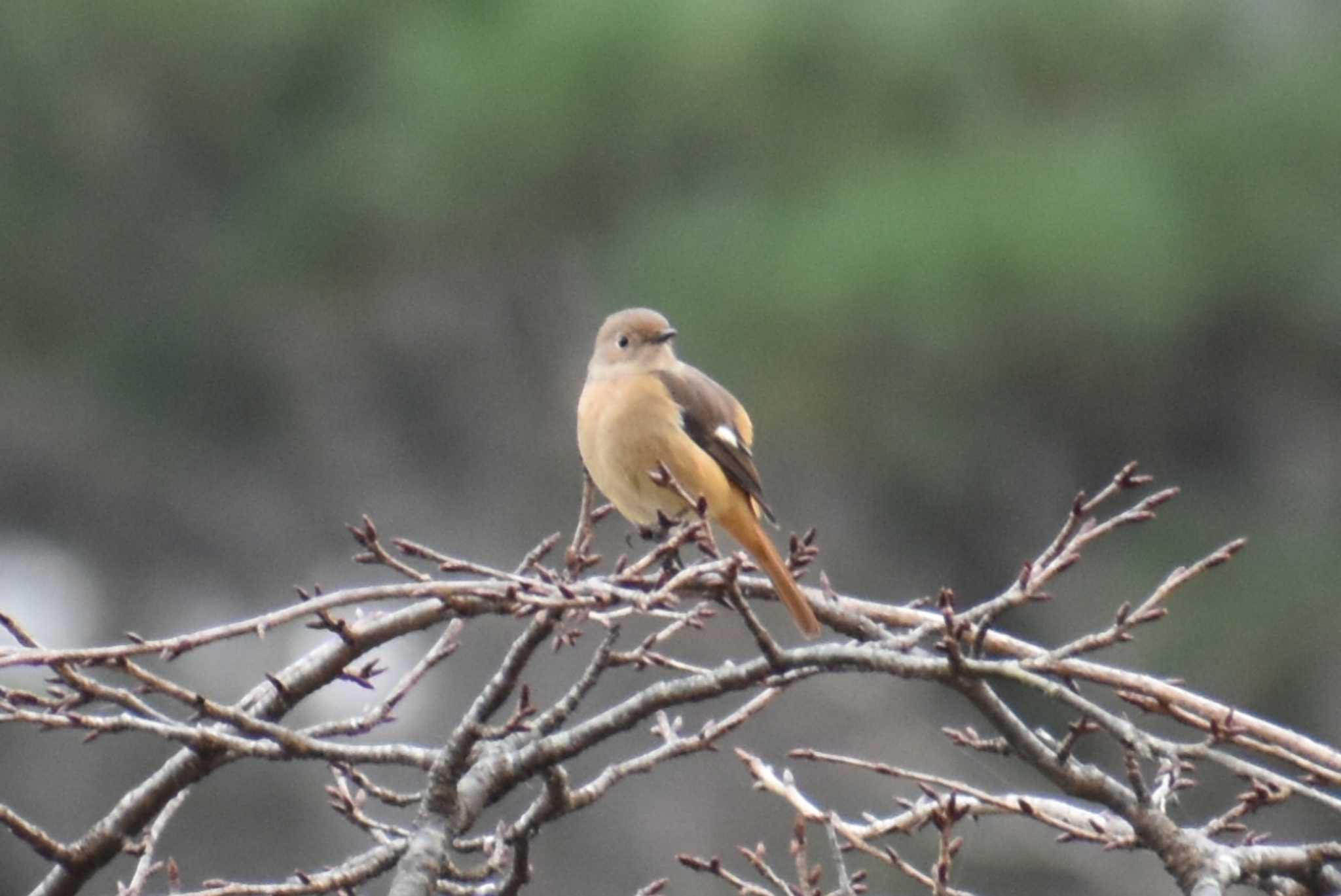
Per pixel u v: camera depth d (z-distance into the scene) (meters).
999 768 15.86
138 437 19.73
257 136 18.03
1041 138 15.51
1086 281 14.66
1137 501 16.70
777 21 15.56
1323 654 16.06
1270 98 15.71
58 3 17.42
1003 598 5.01
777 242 15.29
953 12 15.60
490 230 17.03
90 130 18.12
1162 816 5.04
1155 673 16.25
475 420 18.83
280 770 17.83
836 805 16.06
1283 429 16.70
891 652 5.08
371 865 5.55
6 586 20.16
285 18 17.14
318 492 19.52
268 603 19.84
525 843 5.68
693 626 5.46
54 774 18.66
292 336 19.03
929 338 15.09
